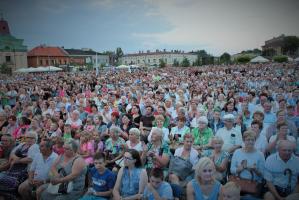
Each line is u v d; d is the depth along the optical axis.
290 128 6.91
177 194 4.62
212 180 4.21
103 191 5.11
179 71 44.25
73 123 9.54
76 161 5.37
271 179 4.79
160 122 7.56
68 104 12.87
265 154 6.09
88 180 5.78
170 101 10.80
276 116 7.70
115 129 6.96
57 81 28.53
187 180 5.32
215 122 8.28
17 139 8.24
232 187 3.89
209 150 6.18
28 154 6.33
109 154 6.71
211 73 35.22
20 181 6.02
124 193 4.96
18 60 80.12
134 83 24.27
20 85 23.50
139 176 4.97
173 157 5.68
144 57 133.62
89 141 7.07
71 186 5.32
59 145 6.29
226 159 5.55
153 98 13.19
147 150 6.17
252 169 4.98
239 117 7.83
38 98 16.41
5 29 79.44
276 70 31.47
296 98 11.70
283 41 73.44
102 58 117.19
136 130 6.45
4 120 9.69
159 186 4.45
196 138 7.04
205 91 15.78
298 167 4.70
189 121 8.93
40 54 90.44
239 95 13.23
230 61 86.31
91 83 25.83
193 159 5.70
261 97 9.91
